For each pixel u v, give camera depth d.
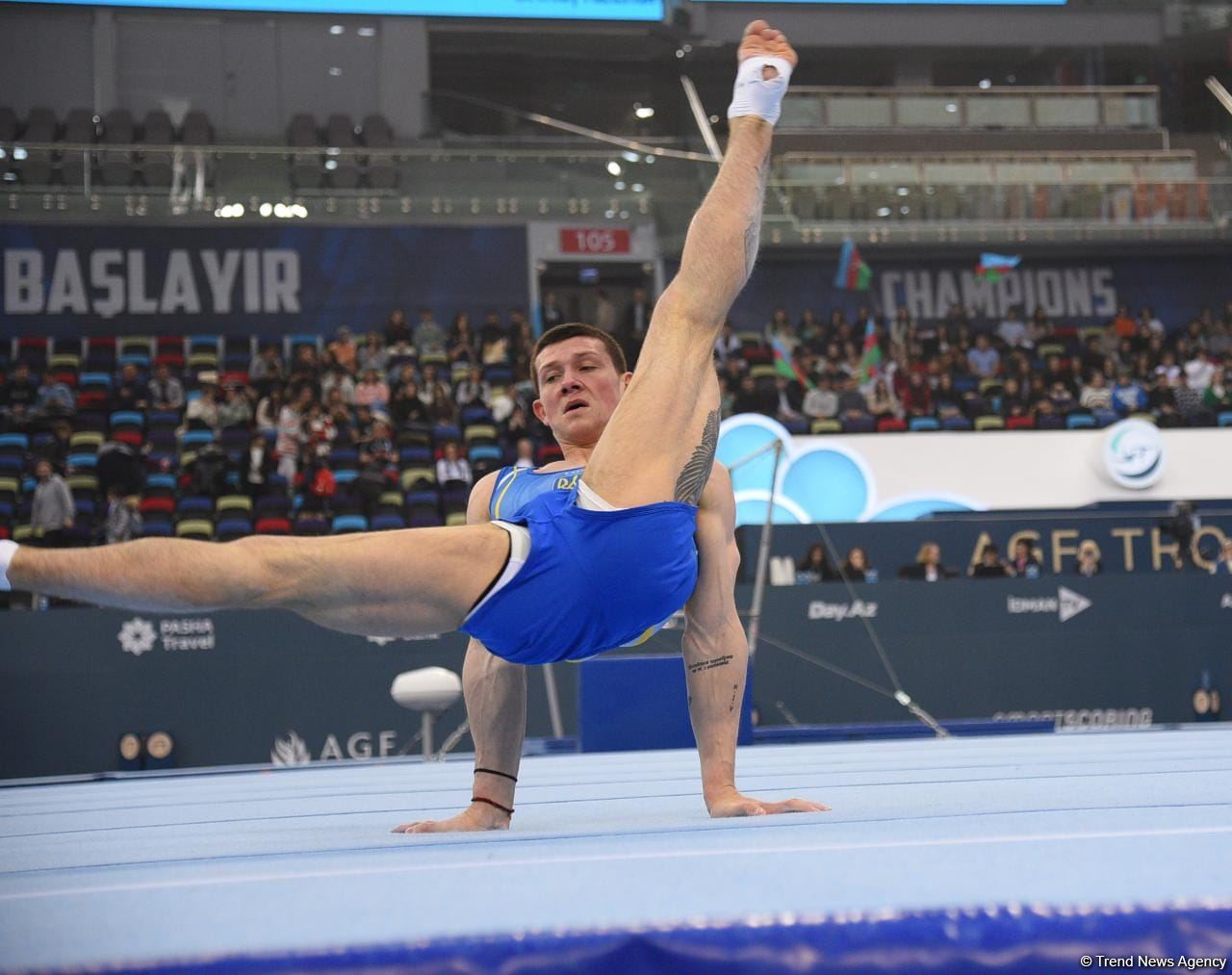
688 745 6.92
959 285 20.55
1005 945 1.20
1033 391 18.17
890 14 22.55
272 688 10.31
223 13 20.80
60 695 10.07
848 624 10.91
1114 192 19.11
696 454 2.60
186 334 18.91
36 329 18.52
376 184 18.38
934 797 2.80
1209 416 17.83
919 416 17.67
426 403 17.14
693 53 22.67
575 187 19.22
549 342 3.04
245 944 1.14
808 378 18.12
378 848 2.10
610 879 1.46
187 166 17.78
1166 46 22.81
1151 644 11.25
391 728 10.38
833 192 18.66
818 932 1.19
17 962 1.11
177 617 10.29
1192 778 3.12
